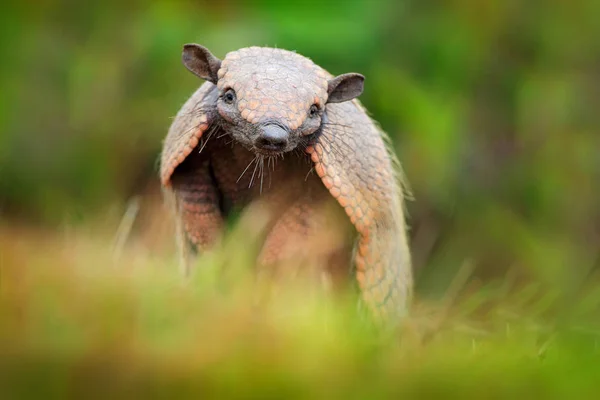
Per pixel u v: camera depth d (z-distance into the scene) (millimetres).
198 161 7680
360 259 7883
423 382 3629
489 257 19109
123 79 18812
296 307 5504
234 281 6395
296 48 17750
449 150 18812
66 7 19344
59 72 18922
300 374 3537
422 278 14883
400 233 8656
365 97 18875
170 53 18516
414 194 18453
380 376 3666
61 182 17922
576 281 18672
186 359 3510
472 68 20453
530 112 20797
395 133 19047
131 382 3355
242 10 18953
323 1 18609
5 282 4000
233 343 3725
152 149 18188
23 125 17953
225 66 7406
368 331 5496
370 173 7723
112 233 8594
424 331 6500
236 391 3396
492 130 20719
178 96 18188
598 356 3785
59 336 3539
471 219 19250
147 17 19156
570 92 21031
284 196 7832
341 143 7527
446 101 19703
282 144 6789
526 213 20234
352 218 7535
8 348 3434
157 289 4285
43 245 5242
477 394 3592
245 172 7844
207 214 7770
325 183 7344
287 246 7633
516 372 3701
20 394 3273
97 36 19266
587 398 3500
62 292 3994
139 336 3715
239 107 7023
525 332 5555
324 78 7469
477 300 6660
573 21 21516
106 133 18281
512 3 21125
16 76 18328
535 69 21406
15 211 16359
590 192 20719
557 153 20562
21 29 18750
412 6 20203
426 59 20094
